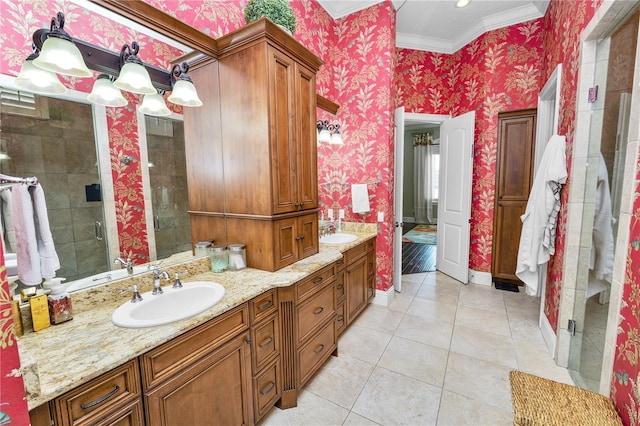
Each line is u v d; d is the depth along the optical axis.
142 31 1.38
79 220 1.19
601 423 0.94
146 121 1.44
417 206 8.22
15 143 1.00
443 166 3.79
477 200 3.44
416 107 3.60
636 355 0.93
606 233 1.51
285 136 1.70
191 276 1.61
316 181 2.02
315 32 2.67
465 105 3.52
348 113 2.97
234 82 1.65
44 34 1.05
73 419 0.76
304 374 1.68
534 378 1.19
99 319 1.09
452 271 3.70
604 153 1.57
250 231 1.72
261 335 1.43
